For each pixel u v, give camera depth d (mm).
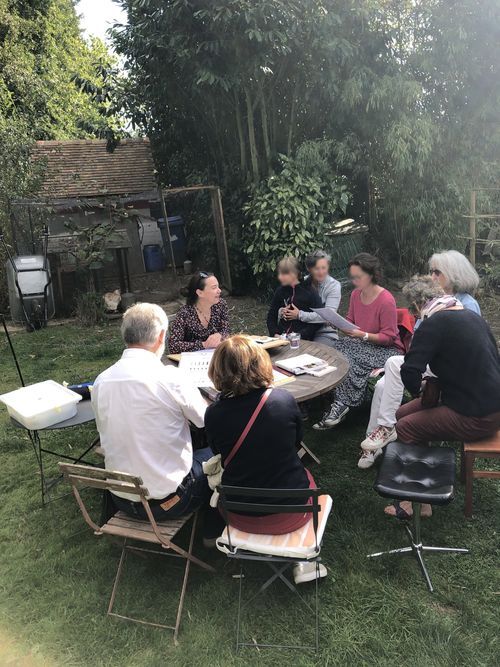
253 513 2422
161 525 2637
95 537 3197
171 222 12156
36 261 8023
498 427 3029
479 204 8297
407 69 8250
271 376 2443
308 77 8258
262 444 2367
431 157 8391
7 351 6980
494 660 2234
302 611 2559
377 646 2332
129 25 8539
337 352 3869
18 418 3184
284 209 7980
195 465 2807
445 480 2691
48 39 14352
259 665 2295
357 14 7672
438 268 3588
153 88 8898
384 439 3607
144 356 2590
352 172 9219
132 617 2602
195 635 2461
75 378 5852
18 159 8781
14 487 3807
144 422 2506
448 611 2520
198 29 7707
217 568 2873
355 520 3172
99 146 11930
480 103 8188
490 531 3023
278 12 7207
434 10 7797
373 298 4293
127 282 9742
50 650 2439
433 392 3137
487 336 3002
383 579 2719
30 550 3123
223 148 9398
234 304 8906
